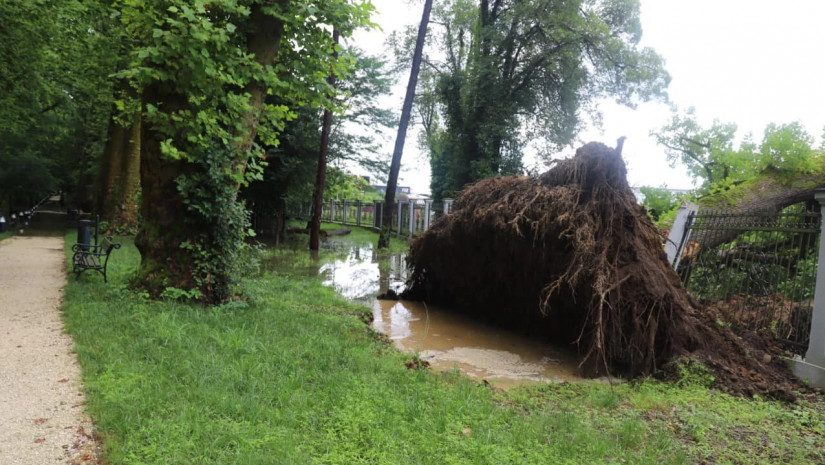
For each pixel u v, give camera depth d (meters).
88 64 17.12
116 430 3.35
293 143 18.98
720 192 10.09
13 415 3.64
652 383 5.73
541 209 7.18
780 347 6.42
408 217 24.55
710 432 4.28
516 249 7.68
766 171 9.80
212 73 6.21
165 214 7.21
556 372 6.25
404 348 6.94
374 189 42.38
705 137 12.62
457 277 9.45
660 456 3.65
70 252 13.30
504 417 4.19
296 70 8.12
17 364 4.64
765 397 5.38
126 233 18.75
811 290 6.85
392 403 4.08
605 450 3.59
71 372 4.48
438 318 9.03
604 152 7.16
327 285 11.32
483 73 21.12
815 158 9.48
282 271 13.27
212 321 6.11
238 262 7.57
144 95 7.29
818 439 4.26
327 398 4.07
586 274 6.46
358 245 21.17
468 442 3.49
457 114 24.09
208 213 7.09
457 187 24.03
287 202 20.27
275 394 4.05
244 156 7.56
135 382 4.08
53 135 25.92
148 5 6.73
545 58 21.48
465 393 4.71
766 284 7.41
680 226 8.30
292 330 6.25
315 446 3.30
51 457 3.10
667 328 6.14
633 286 6.32
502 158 22.25
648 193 12.28
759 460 3.75
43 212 34.22
